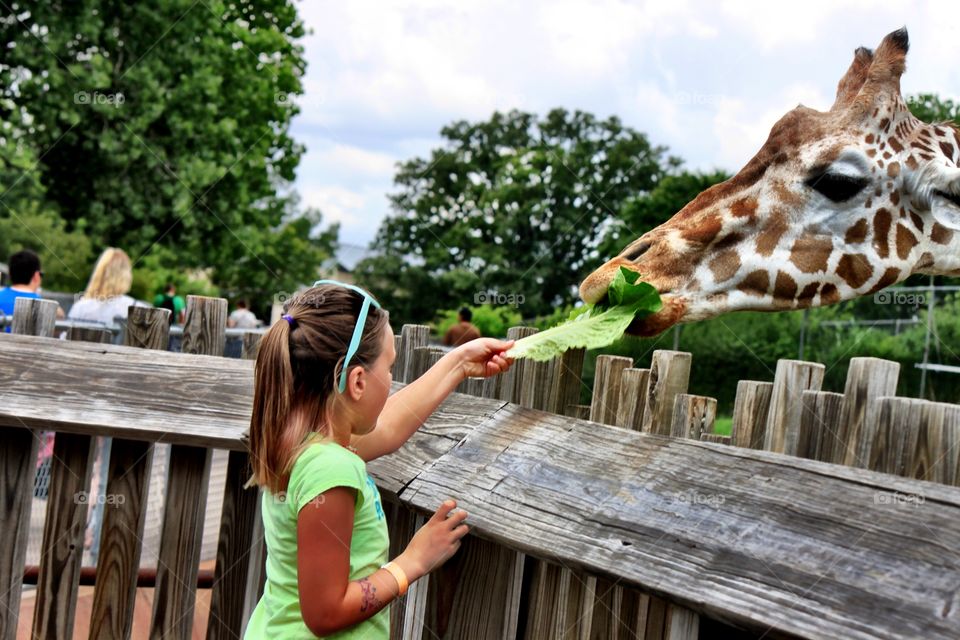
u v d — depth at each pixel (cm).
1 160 1513
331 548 171
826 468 160
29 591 408
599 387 227
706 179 1299
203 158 1670
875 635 137
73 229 1672
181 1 1602
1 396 244
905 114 319
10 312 472
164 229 1678
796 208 307
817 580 148
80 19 1490
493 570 215
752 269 304
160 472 501
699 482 173
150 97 1576
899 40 317
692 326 1066
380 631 184
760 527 159
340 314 182
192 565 254
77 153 1580
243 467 255
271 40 1891
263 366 181
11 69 1499
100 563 255
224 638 258
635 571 168
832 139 307
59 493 254
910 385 916
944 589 136
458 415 227
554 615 212
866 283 308
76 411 242
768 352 1035
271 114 1931
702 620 194
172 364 250
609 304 245
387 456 230
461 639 220
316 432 180
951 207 303
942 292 955
